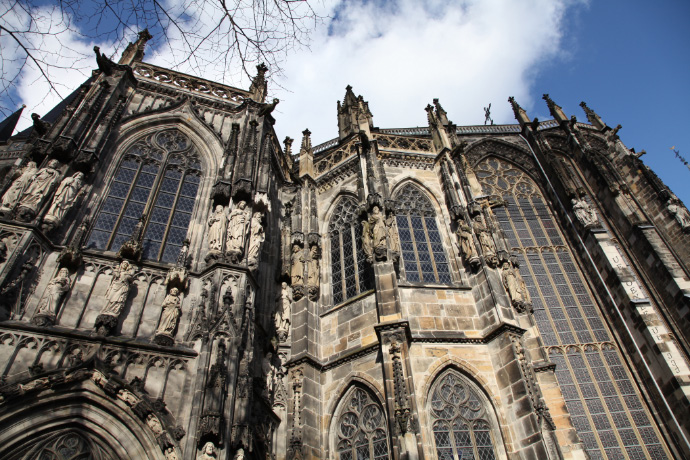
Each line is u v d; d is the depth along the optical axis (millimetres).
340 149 38156
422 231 32219
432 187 34531
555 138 50188
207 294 22734
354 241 32156
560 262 39625
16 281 19969
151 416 18594
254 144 30719
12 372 18000
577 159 47625
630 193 42625
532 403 22266
